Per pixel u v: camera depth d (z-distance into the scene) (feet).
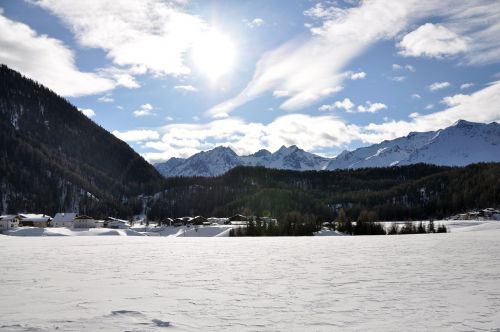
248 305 50.93
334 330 39.63
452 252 123.03
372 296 56.39
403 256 114.11
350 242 196.54
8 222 477.36
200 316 45.11
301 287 64.39
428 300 53.16
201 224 517.55
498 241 175.73
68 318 43.16
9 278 74.64
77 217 529.86
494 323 41.68
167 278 75.10
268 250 146.10
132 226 594.65
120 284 67.62
